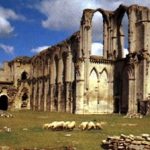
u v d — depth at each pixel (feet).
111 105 261.03
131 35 239.91
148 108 215.31
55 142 95.30
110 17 272.10
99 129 123.85
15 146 89.92
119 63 257.75
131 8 241.35
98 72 259.80
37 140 98.73
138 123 155.22
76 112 249.75
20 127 132.67
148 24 234.58
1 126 135.13
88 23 257.96
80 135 108.68
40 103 339.16
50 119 181.78
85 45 256.32
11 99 363.56
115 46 268.00
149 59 230.07
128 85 235.40
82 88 251.80
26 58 388.16
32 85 362.94
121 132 116.98
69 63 279.28
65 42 290.15
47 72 330.13
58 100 296.10
